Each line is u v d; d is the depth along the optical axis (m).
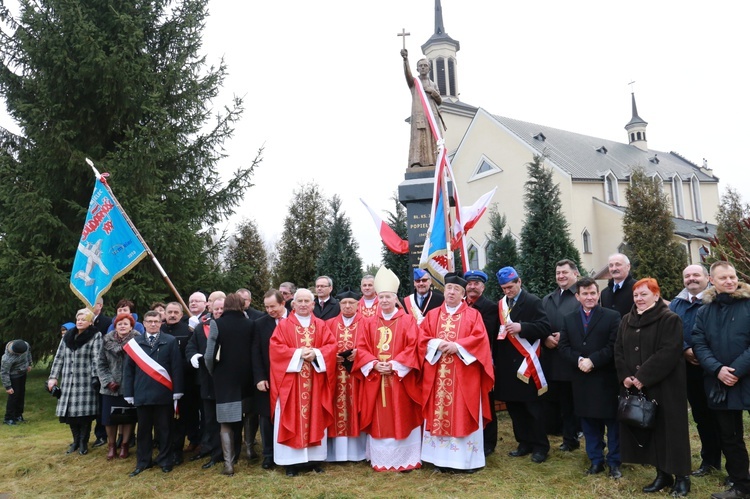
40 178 12.72
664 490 5.02
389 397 6.03
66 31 12.59
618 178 35.16
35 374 16.84
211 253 15.34
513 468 5.86
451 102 38.34
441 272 8.02
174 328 7.29
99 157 13.17
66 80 12.76
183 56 14.17
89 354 7.24
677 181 42.97
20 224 12.00
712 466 5.50
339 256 15.80
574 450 6.55
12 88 13.06
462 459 5.75
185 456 7.08
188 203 14.08
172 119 14.16
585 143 40.94
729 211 25.91
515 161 32.41
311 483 5.59
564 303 6.81
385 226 10.91
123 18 12.73
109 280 7.96
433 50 39.47
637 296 5.10
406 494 5.18
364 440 6.43
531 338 6.09
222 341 6.09
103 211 8.11
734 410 4.77
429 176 10.23
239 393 6.07
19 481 6.29
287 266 23.02
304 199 23.38
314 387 5.98
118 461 6.87
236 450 6.54
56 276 11.65
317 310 7.40
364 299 6.96
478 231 33.31
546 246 11.54
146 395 6.25
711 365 4.73
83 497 5.59
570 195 31.06
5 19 12.95
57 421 10.20
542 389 6.03
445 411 5.81
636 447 5.00
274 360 6.01
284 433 5.83
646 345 4.96
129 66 12.91
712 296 4.95
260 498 5.27
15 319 12.25
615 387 5.50
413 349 6.01
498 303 6.54
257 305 24.31
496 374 6.37
